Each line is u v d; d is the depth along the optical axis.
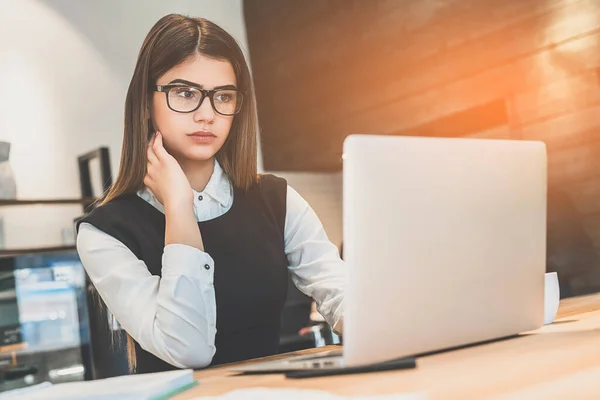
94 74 3.88
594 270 2.90
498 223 1.01
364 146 0.85
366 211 0.86
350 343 0.86
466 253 0.96
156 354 1.27
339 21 3.87
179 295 1.25
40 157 3.66
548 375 0.74
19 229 3.53
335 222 4.19
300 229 1.62
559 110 2.96
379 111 3.72
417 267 0.91
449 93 3.38
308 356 1.05
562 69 2.94
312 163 4.12
